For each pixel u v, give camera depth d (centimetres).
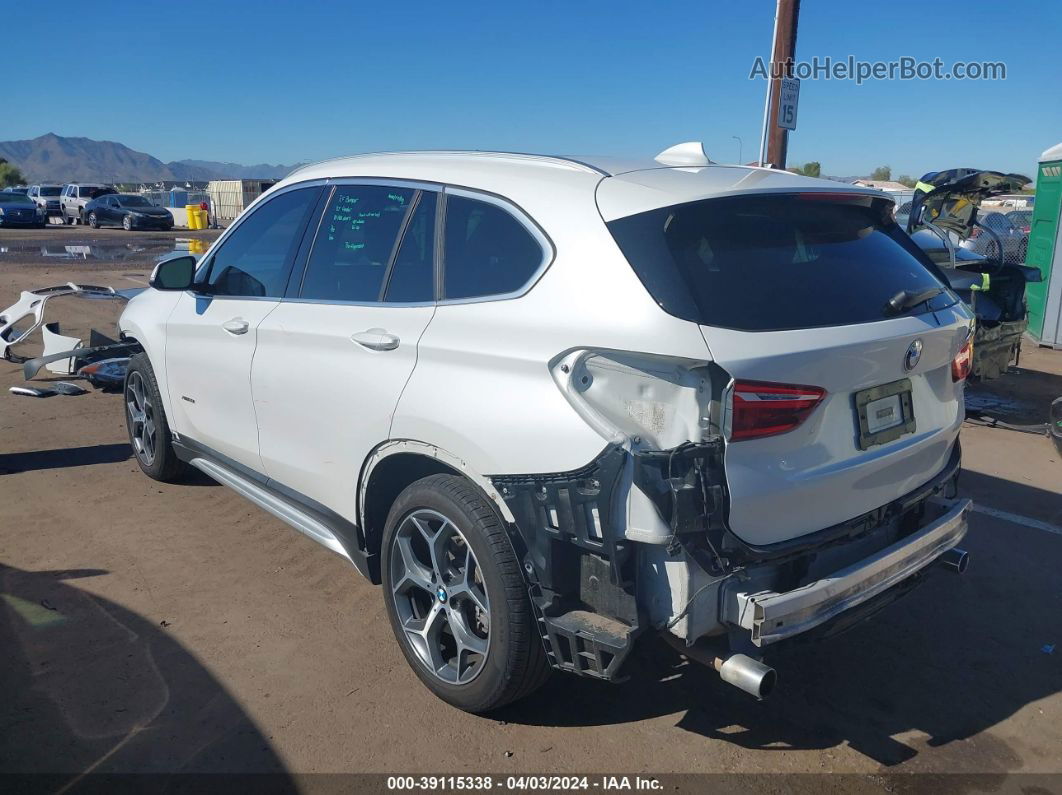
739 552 253
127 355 804
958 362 328
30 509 500
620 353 253
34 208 3756
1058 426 655
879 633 386
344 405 340
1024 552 474
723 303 257
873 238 325
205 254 474
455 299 308
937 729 316
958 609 409
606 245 269
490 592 285
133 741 296
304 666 345
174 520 488
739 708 326
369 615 387
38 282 1625
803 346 257
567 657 271
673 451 242
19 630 366
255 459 411
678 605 250
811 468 267
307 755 292
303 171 418
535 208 294
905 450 299
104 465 580
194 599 397
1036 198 1144
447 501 294
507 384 277
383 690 330
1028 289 1170
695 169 316
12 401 741
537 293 281
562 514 261
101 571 423
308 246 387
